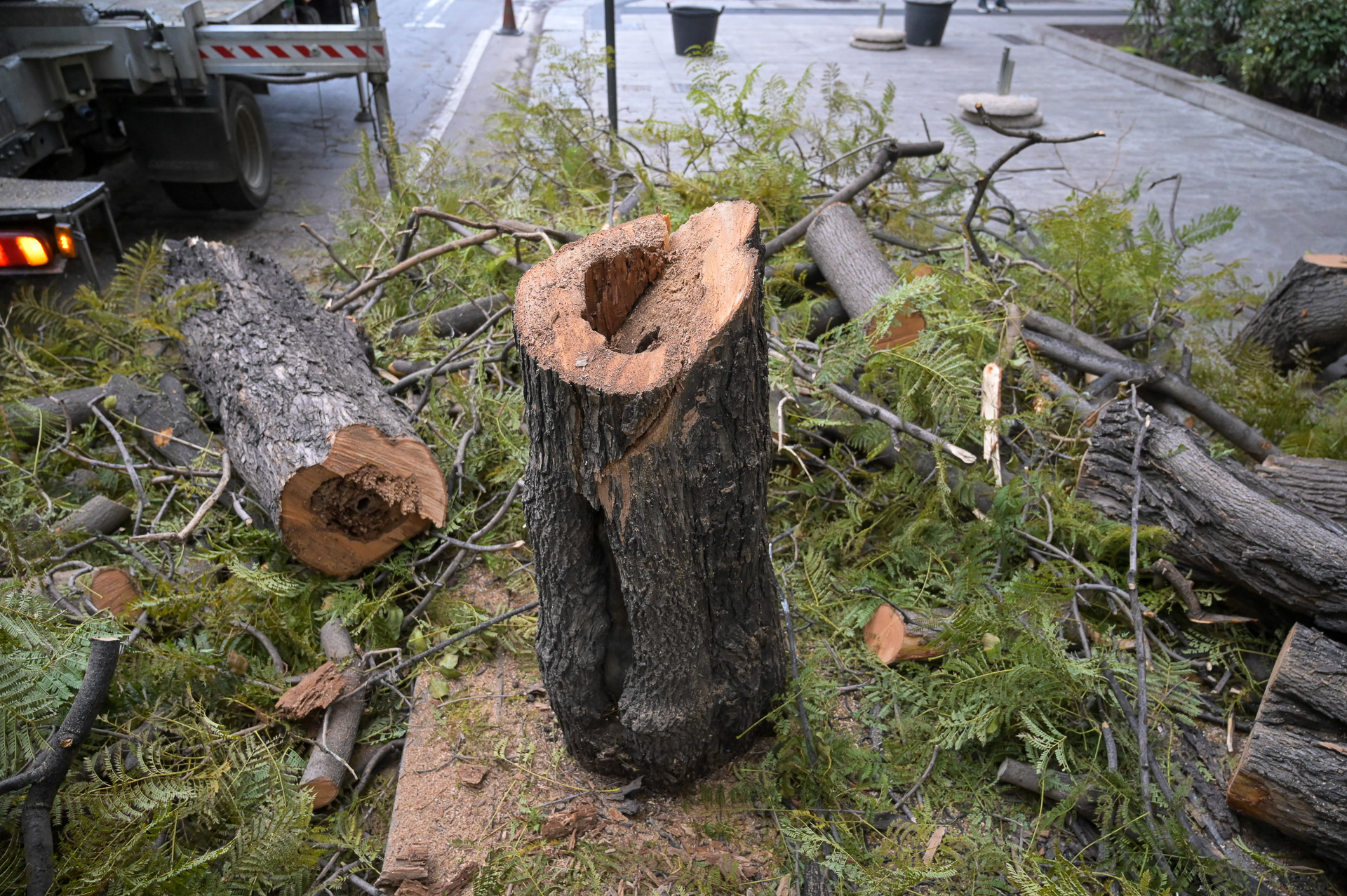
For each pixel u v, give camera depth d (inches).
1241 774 86.1
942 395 118.0
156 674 96.8
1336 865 87.4
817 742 92.4
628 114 339.9
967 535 114.0
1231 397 155.3
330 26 203.8
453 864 85.8
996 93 383.6
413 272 184.1
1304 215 264.7
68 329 163.8
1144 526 111.4
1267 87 381.7
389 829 90.0
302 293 156.2
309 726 101.5
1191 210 267.0
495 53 445.7
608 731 89.7
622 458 70.2
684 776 91.4
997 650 97.1
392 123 213.0
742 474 76.1
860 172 211.3
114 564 113.8
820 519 129.0
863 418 128.2
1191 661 106.0
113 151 223.1
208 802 83.8
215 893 77.3
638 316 81.7
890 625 106.5
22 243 153.6
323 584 118.3
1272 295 180.1
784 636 103.0
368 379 136.7
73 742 78.0
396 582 121.2
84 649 86.4
